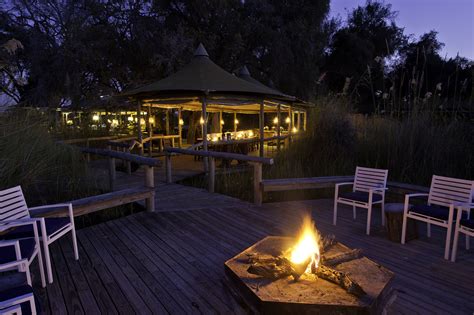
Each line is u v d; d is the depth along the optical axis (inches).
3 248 99.7
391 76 327.0
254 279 85.8
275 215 196.9
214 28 535.8
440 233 166.4
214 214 198.1
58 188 207.0
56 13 532.7
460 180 143.0
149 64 533.3
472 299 102.6
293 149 304.0
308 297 76.4
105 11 512.7
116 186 268.4
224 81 346.9
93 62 502.3
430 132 248.2
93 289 110.6
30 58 497.7
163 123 709.9
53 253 141.6
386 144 260.5
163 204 219.3
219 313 96.1
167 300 103.3
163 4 517.7
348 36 866.8
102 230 170.6
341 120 294.8
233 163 407.2
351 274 88.3
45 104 470.3
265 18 566.9
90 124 445.1
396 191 214.2
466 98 274.8
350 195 171.3
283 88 638.5
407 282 113.9
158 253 140.6
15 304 66.0
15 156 177.3
